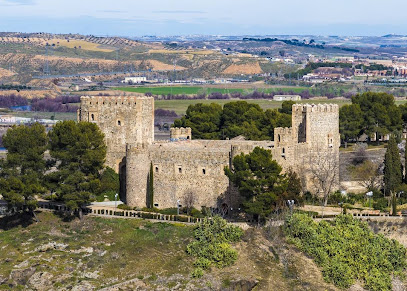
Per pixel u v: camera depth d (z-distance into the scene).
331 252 199.38
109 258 199.38
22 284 189.88
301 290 187.38
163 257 199.38
